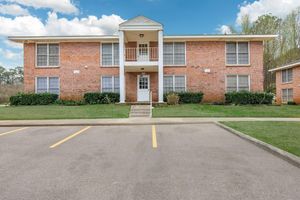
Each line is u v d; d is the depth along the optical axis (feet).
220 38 73.36
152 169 17.31
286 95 96.99
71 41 74.79
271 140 25.43
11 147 25.09
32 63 74.84
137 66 69.15
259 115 52.70
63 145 25.95
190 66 74.18
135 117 51.93
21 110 60.54
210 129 36.73
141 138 29.89
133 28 67.87
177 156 20.90
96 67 74.79
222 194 12.96
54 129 38.47
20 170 17.35
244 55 74.90
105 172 16.72
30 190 13.67
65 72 74.74
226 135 31.45
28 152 22.80
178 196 12.75
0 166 18.39
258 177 15.52
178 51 74.84
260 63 74.38
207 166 17.95
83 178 15.56
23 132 35.58
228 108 61.87
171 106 65.05
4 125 42.29
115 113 55.57
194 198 12.51
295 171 16.71
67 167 17.95
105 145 25.80
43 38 73.20
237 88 74.33
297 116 51.52
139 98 74.95
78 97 74.38
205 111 57.52
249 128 34.27
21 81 225.35
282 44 141.59
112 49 75.25
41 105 70.44
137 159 20.03
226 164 18.44
